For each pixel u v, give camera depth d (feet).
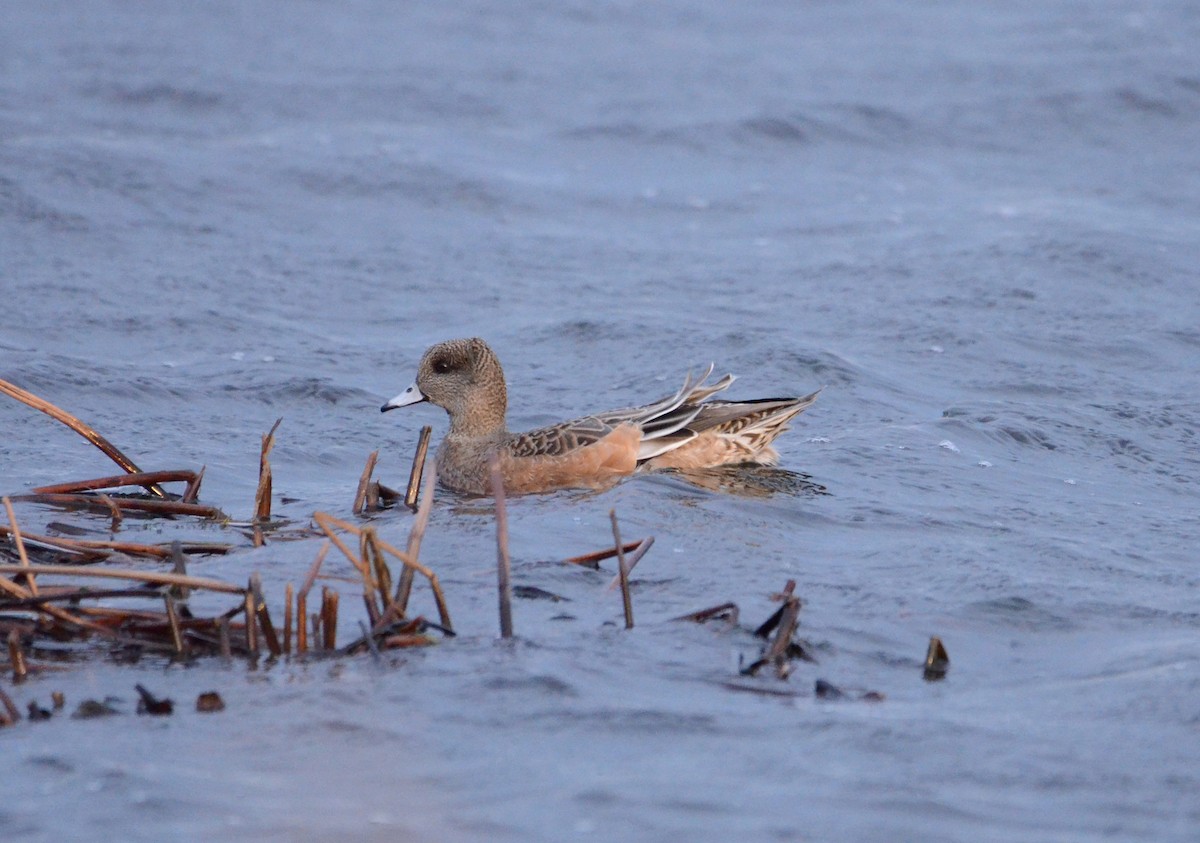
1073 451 47.55
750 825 21.62
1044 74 114.11
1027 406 51.93
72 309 62.39
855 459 45.24
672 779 23.11
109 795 22.35
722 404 45.73
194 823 21.61
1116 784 22.98
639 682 26.99
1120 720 25.34
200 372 55.26
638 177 92.63
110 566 33.45
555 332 62.28
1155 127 103.50
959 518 39.50
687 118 104.06
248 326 62.03
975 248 74.84
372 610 28.55
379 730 24.76
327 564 33.76
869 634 29.84
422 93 109.91
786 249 77.51
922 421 50.26
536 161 94.79
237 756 23.81
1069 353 59.67
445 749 24.12
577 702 25.88
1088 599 32.27
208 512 38.91
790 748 24.29
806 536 37.32
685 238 80.07
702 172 94.32
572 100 109.81
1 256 69.31
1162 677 27.20
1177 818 21.98
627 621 29.71
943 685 27.43
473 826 21.59
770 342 58.90
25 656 27.81
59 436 46.93
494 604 30.94
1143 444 48.60
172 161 87.15
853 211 85.10
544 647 28.35
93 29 123.95
